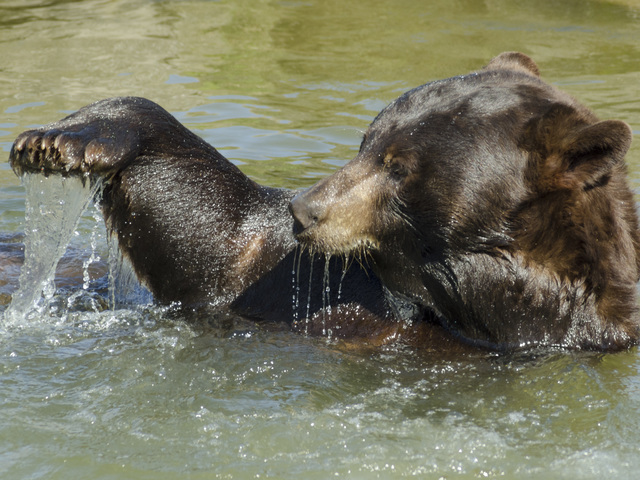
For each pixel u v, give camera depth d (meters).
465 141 8.23
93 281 10.71
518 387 8.48
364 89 19.69
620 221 8.66
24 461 7.09
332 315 9.62
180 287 10.07
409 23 25.91
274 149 15.78
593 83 19.55
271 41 24.11
